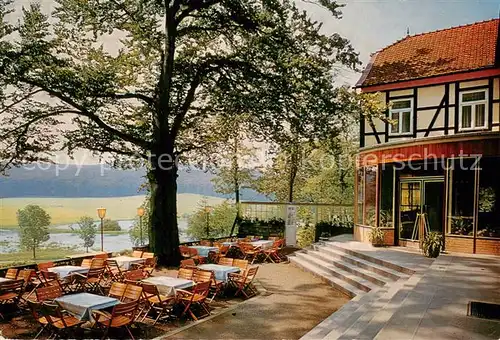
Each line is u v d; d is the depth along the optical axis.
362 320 7.88
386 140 18.14
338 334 7.61
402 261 12.84
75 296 8.66
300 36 17.48
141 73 19.03
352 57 17.02
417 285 9.30
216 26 18.78
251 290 12.38
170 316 9.61
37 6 15.62
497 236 13.94
